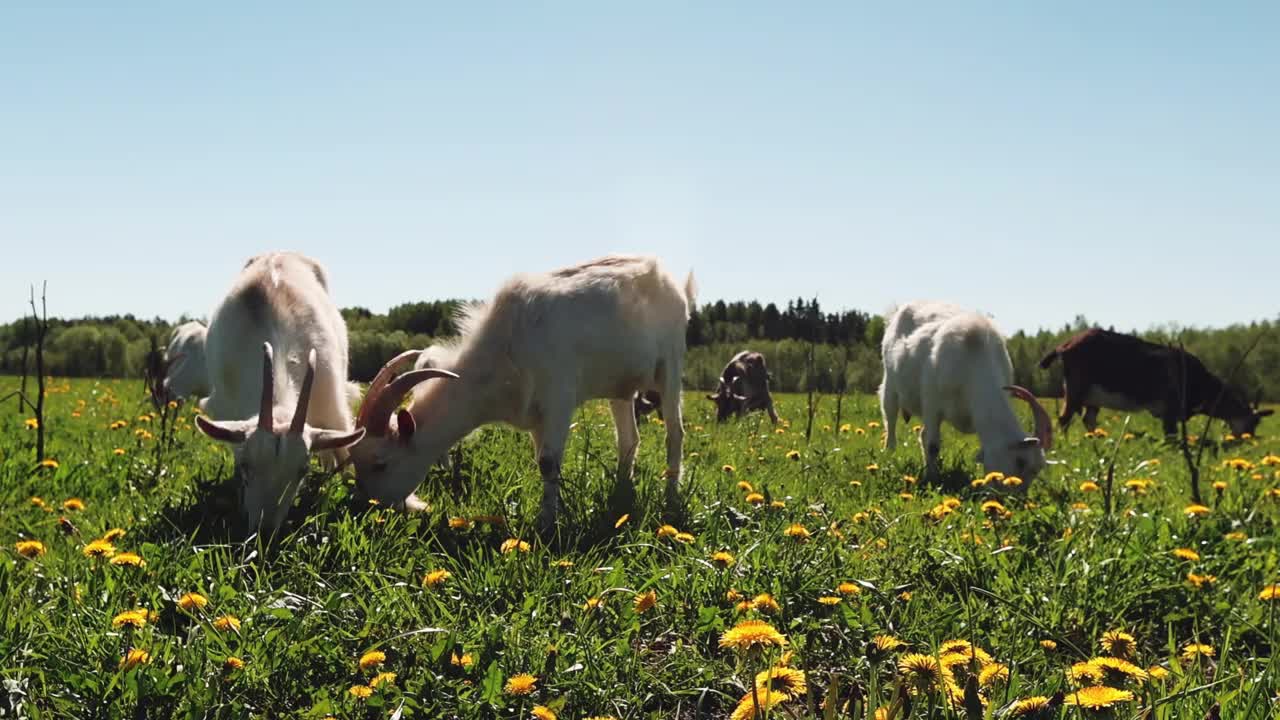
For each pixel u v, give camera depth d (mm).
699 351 34688
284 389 6281
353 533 4883
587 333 6426
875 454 10164
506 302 6430
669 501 6055
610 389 6805
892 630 3705
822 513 5664
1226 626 4047
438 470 7059
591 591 4156
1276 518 6230
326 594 4109
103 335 36938
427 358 6855
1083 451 11281
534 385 6367
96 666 3172
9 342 37188
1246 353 7441
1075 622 3980
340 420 6797
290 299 6906
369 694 3004
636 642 3816
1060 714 2574
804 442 10703
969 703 2277
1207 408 17047
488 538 5355
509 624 3736
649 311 6918
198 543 5188
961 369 9516
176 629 3830
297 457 5422
